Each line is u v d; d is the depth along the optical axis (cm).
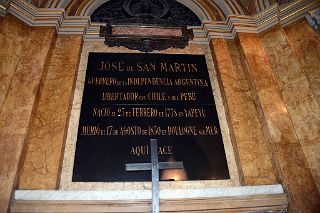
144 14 483
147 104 377
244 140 352
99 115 362
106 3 519
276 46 420
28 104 339
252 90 393
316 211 293
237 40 443
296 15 432
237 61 429
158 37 445
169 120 366
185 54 439
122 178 319
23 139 313
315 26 404
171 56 434
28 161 314
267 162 341
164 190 304
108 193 297
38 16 421
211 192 308
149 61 423
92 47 433
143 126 357
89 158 329
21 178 303
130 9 510
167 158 337
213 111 383
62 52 405
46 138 331
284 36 421
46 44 394
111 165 326
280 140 340
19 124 323
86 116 360
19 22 400
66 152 334
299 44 413
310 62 390
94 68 407
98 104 372
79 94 380
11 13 397
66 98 363
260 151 347
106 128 352
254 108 382
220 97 399
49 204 284
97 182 316
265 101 371
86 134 346
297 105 368
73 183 314
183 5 534
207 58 440
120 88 389
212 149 351
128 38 439
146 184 318
